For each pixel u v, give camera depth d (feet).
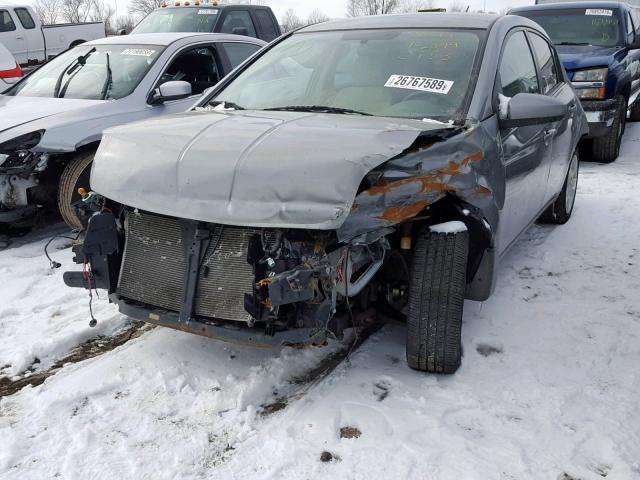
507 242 12.57
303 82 12.73
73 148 16.51
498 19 13.42
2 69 35.91
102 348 11.69
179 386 10.17
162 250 9.87
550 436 8.98
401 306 10.82
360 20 14.12
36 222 18.93
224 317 9.36
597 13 30.83
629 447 8.77
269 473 8.14
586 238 17.72
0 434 8.95
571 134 17.06
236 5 33.81
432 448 8.63
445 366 10.17
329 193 8.42
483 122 10.88
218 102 13.00
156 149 9.73
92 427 9.14
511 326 12.37
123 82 19.53
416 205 9.34
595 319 12.73
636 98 34.32
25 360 10.96
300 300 8.72
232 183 8.84
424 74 11.89
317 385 10.13
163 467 8.33
